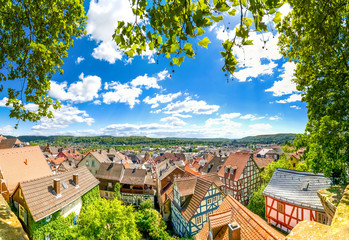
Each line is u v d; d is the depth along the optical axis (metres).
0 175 21.41
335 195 7.30
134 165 62.25
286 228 17.86
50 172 26.78
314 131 11.32
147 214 23.58
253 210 22.12
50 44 5.80
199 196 19.52
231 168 33.41
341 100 9.70
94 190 23.09
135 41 2.46
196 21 1.80
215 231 9.17
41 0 5.25
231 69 2.08
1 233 2.19
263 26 1.90
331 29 5.57
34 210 15.09
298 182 18.84
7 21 5.05
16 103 5.39
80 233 12.45
